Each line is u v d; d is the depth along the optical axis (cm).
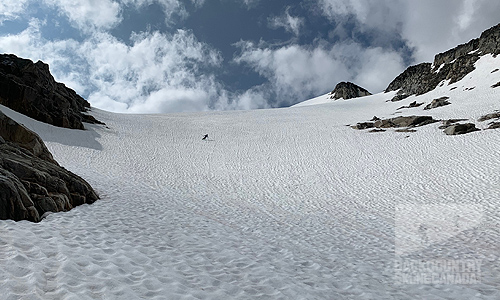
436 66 8388
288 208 1750
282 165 3139
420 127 3988
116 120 5122
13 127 1391
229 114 7138
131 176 2436
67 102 3881
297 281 684
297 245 1040
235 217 1440
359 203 1873
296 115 6788
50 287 485
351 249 1042
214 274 680
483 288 724
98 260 633
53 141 3161
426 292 695
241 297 573
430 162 2678
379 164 2875
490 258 958
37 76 3722
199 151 3784
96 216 1060
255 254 875
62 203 1053
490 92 5488
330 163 3105
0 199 787
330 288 671
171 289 554
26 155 1247
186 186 2286
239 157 3525
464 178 2166
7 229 697
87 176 2041
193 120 6091
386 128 4381
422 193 1991
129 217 1129
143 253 745
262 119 6259
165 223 1116
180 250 825
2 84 3338
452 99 5756
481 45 7431
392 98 8462
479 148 2752
